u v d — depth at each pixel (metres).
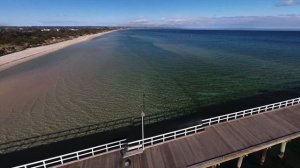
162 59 62.41
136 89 35.50
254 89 34.06
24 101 31.16
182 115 25.89
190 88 35.38
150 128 23.17
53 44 102.94
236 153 15.30
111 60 62.03
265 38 149.12
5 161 18.72
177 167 14.09
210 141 16.75
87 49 86.62
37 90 35.81
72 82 40.00
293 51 74.06
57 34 146.88
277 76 41.12
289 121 19.59
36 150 20.11
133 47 94.69
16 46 86.31
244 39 139.50
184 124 23.70
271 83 36.88
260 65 50.88
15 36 105.50
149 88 35.88
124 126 23.84
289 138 17.22
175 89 35.06
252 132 17.91
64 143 21.05
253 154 18.33
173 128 22.95
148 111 27.17
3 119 25.84
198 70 47.31
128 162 14.27
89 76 44.12
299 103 23.08
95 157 15.23
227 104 28.66
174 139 16.95
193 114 26.06
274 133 17.70
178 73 45.22
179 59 61.72
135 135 22.00
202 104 28.89
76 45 101.75
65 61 60.69
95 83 39.25
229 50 79.31
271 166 16.83
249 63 53.47
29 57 67.31
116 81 40.34
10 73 47.72
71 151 19.78
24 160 18.80
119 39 146.38
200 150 15.71
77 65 55.09
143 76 43.44
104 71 48.25
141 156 15.15
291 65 50.34
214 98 30.81
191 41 126.88
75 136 22.19
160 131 22.44
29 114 26.98
